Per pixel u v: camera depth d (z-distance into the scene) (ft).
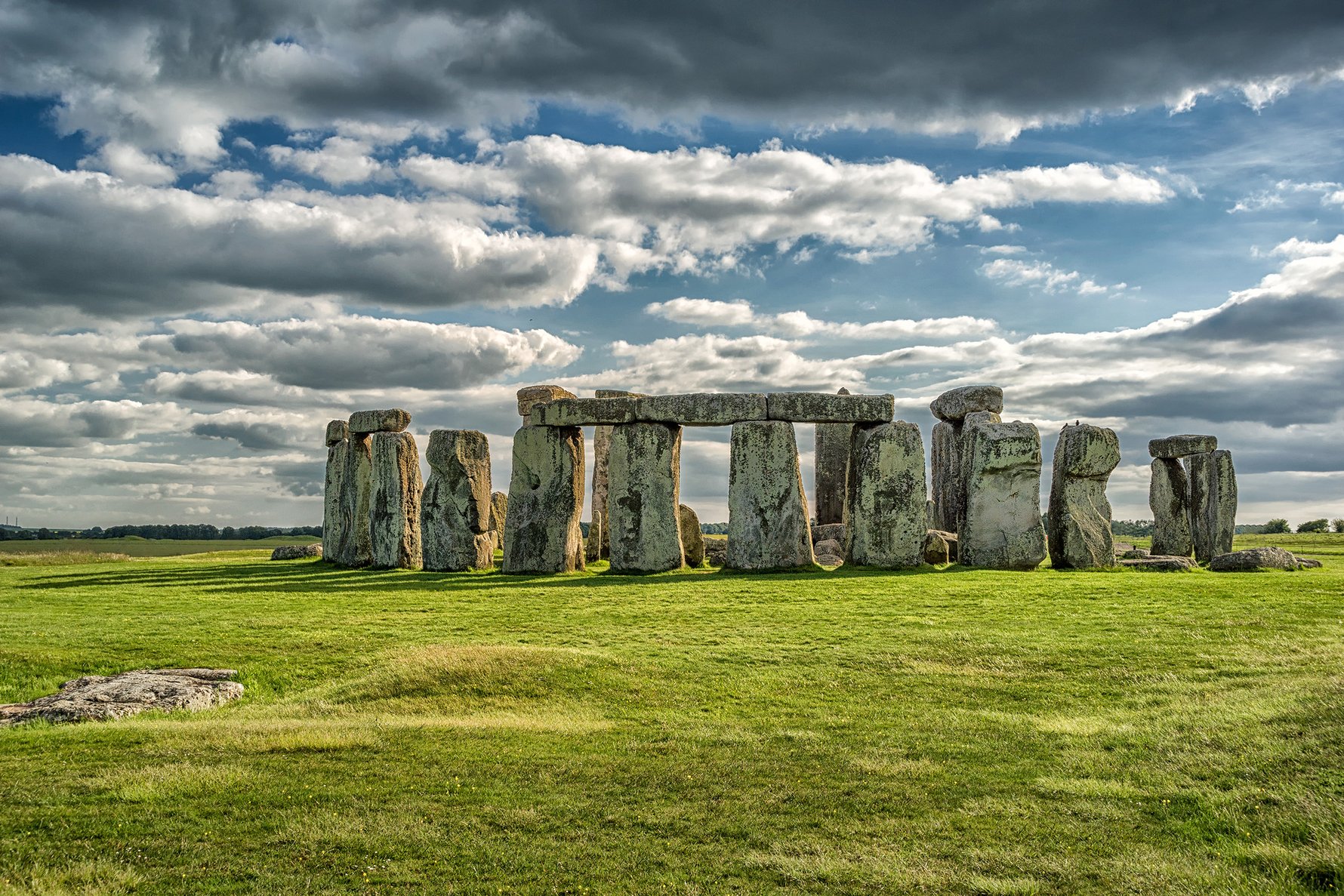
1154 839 32.73
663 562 102.73
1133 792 36.65
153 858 31.35
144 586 99.09
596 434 129.08
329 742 42.93
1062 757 41.14
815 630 66.23
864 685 53.72
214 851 31.83
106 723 47.14
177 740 43.47
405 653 61.11
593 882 30.12
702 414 102.78
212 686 54.75
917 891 29.45
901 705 50.16
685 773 39.63
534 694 53.11
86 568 124.77
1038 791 37.35
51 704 49.90
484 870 30.89
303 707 52.01
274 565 124.98
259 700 54.75
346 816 34.83
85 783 37.65
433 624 71.82
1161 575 87.92
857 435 104.22
